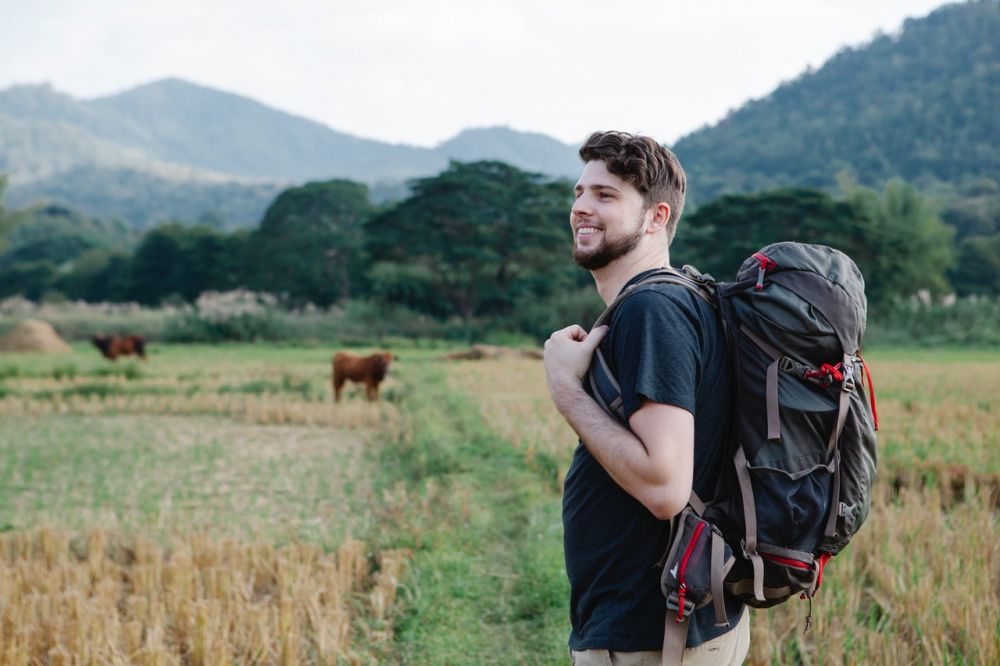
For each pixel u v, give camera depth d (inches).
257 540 247.3
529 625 191.0
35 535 259.6
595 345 79.7
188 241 3221.0
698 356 74.3
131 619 192.7
